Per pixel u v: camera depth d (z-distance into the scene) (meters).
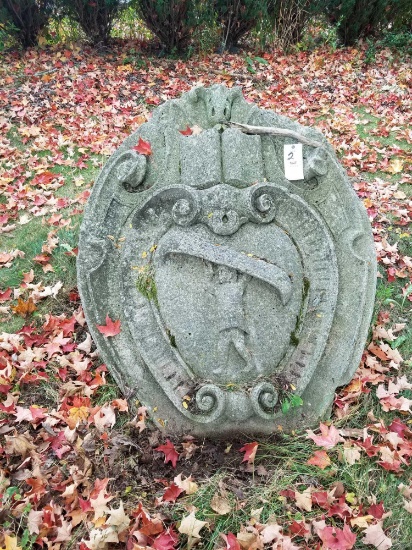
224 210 1.43
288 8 4.25
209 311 1.39
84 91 3.56
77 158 2.85
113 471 1.33
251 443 1.35
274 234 1.46
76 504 1.24
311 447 1.37
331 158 1.57
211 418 1.34
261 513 1.23
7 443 1.38
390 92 3.65
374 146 2.94
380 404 1.51
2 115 3.22
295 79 3.89
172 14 3.92
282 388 1.38
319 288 1.45
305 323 1.43
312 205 1.54
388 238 2.17
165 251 1.43
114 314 1.48
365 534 1.17
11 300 1.93
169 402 1.40
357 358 1.45
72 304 1.91
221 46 4.29
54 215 2.31
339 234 1.52
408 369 1.64
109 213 1.52
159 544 1.14
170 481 1.31
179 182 1.52
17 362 1.66
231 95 1.61
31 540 1.15
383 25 4.45
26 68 3.84
